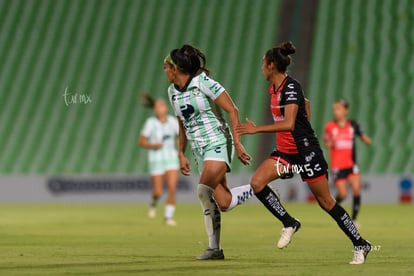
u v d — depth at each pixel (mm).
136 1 120125
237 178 86312
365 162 92375
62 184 89562
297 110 25984
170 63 27078
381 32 107750
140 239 39562
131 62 110812
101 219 58844
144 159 97938
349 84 101438
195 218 60594
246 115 99062
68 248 33812
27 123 104438
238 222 55406
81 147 100562
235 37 111875
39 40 116188
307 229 46969
